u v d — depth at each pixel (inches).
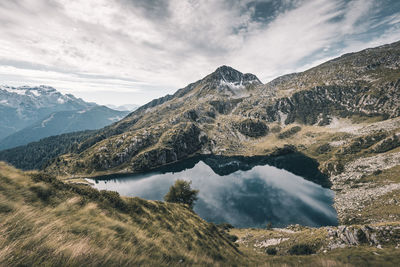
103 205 528.4
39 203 367.2
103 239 357.1
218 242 844.0
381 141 6939.0
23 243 243.1
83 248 281.6
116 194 629.0
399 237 1286.9
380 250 636.7
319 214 4266.7
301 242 1841.8
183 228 739.4
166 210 823.7
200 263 487.2
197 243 665.6
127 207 612.7
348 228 1549.0
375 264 540.4
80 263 257.4
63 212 383.2
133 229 484.4
